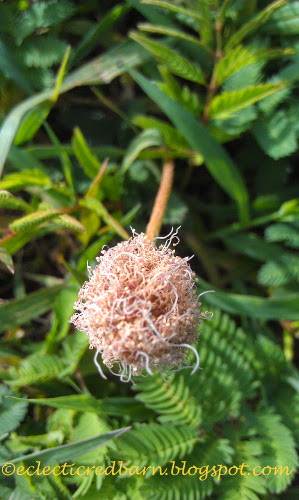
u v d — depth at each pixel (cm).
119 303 11
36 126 15
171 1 14
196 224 17
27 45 14
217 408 13
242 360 14
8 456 13
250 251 16
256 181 16
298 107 14
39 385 14
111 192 15
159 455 12
